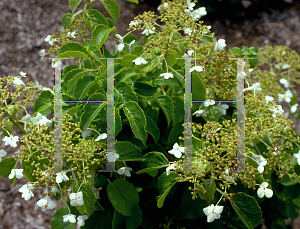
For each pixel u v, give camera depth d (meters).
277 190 1.76
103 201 1.50
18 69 4.18
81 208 1.23
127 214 1.35
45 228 3.00
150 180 1.48
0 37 4.47
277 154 1.36
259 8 5.24
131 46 1.75
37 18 4.77
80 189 1.21
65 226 1.62
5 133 1.35
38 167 1.26
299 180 1.55
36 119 1.29
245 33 4.98
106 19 1.56
